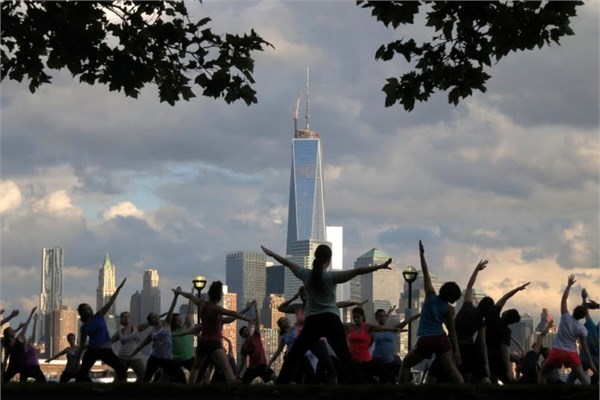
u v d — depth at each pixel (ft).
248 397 55.26
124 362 89.20
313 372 84.48
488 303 73.51
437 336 64.49
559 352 80.33
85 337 82.43
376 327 84.48
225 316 75.15
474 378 75.10
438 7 72.08
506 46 72.02
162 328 85.66
